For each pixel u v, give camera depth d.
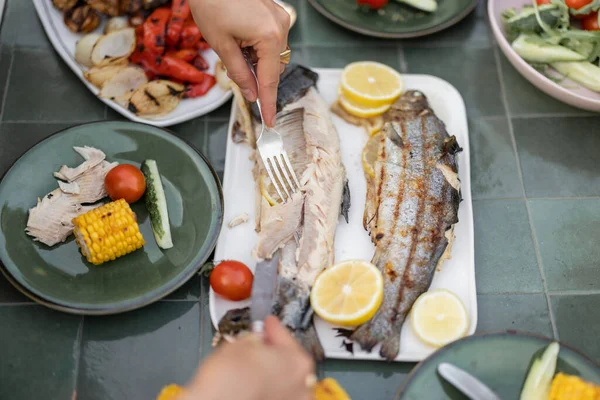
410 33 0.96
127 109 0.89
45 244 0.77
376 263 0.77
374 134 0.89
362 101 0.89
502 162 0.90
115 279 0.76
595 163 0.90
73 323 0.76
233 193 0.84
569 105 0.95
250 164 0.87
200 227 0.79
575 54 0.92
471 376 0.67
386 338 0.73
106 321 0.77
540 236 0.84
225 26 0.72
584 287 0.80
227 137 0.89
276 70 0.74
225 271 0.75
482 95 0.96
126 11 0.95
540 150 0.91
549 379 0.67
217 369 0.49
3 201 0.78
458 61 0.99
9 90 0.94
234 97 0.90
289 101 0.87
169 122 0.89
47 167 0.82
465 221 0.82
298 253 0.76
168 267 0.76
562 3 0.92
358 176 0.86
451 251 0.80
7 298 0.77
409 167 0.82
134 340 0.76
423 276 0.76
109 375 0.74
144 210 0.81
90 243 0.74
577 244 0.83
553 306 0.79
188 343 0.76
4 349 0.75
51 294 0.73
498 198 0.87
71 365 0.74
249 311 0.74
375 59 0.99
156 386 0.73
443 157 0.83
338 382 0.73
